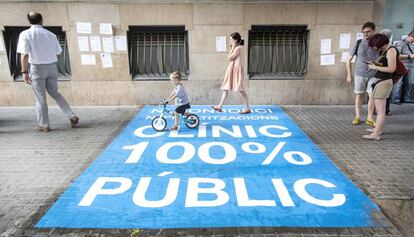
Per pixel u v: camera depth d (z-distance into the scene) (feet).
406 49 23.59
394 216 9.91
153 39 24.89
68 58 24.95
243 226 9.38
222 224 9.48
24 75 17.35
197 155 14.76
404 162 13.92
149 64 25.35
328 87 24.79
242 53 21.12
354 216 9.85
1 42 23.85
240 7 23.13
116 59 24.35
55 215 9.98
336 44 23.89
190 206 10.44
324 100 25.09
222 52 24.09
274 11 23.18
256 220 9.66
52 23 23.49
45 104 18.22
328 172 12.92
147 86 24.91
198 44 23.93
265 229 9.25
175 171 13.07
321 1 22.93
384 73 15.70
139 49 25.00
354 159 14.26
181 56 25.21
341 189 11.51
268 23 23.44
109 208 10.36
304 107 24.53
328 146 15.90
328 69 24.44
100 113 22.89
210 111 23.16
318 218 9.75
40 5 23.15
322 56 24.14
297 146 15.90
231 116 21.72
